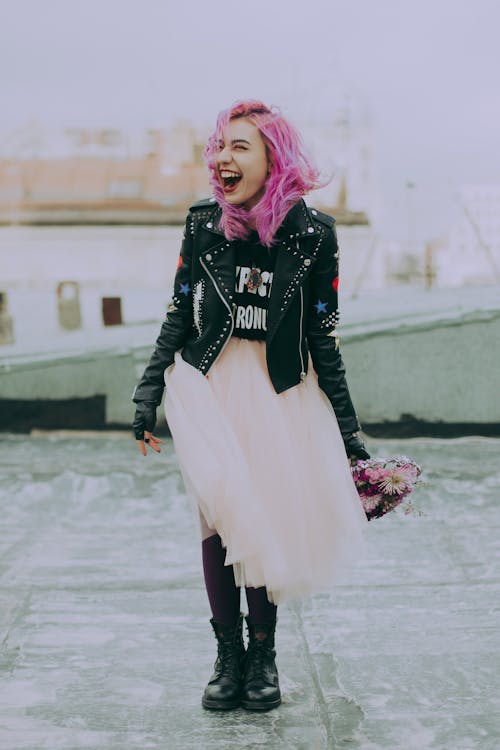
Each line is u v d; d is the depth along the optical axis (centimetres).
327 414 270
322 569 264
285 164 250
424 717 263
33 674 294
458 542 430
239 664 274
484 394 662
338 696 277
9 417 697
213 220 258
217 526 254
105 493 530
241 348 265
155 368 270
